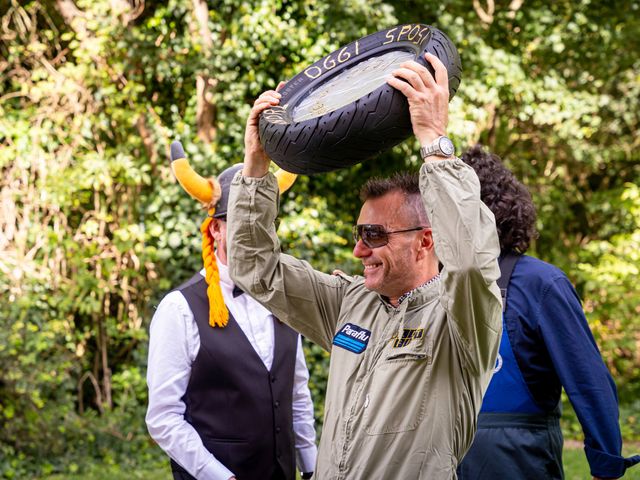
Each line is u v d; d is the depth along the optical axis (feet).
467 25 28.45
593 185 37.22
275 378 9.77
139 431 23.50
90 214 25.82
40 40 26.99
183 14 26.20
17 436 21.52
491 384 8.46
